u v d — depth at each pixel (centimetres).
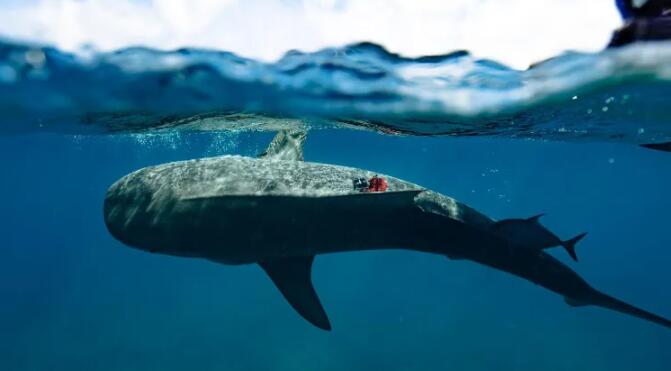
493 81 196
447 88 208
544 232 198
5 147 1249
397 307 1469
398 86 212
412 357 1023
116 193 214
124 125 321
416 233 206
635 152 1130
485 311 1455
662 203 3694
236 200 193
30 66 190
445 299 1639
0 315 1393
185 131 385
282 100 246
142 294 1756
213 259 215
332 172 207
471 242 208
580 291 218
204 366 973
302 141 241
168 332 1182
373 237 205
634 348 1192
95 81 210
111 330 1199
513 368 999
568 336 1235
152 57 182
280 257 209
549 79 189
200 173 204
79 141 966
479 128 289
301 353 1042
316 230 199
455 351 1070
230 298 1619
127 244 212
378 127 312
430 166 1948
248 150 696
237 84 219
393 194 179
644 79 185
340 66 192
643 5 134
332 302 1536
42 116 276
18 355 1041
